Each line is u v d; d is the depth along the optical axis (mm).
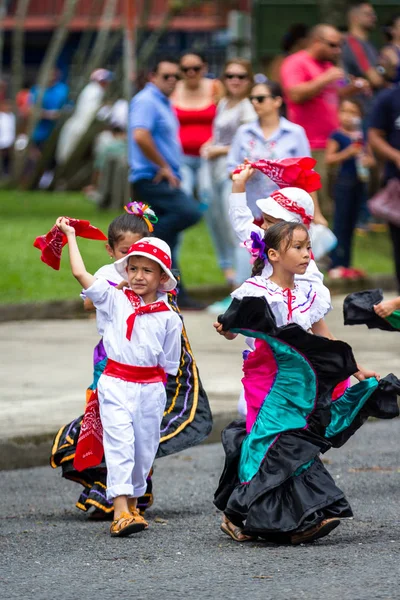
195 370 13555
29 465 16031
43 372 20406
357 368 11859
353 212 29797
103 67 68375
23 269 29766
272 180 15016
